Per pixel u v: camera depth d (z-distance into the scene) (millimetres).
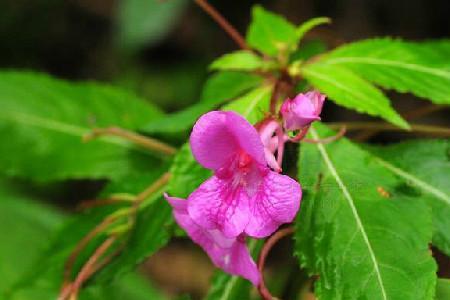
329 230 339
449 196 362
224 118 323
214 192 324
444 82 367
